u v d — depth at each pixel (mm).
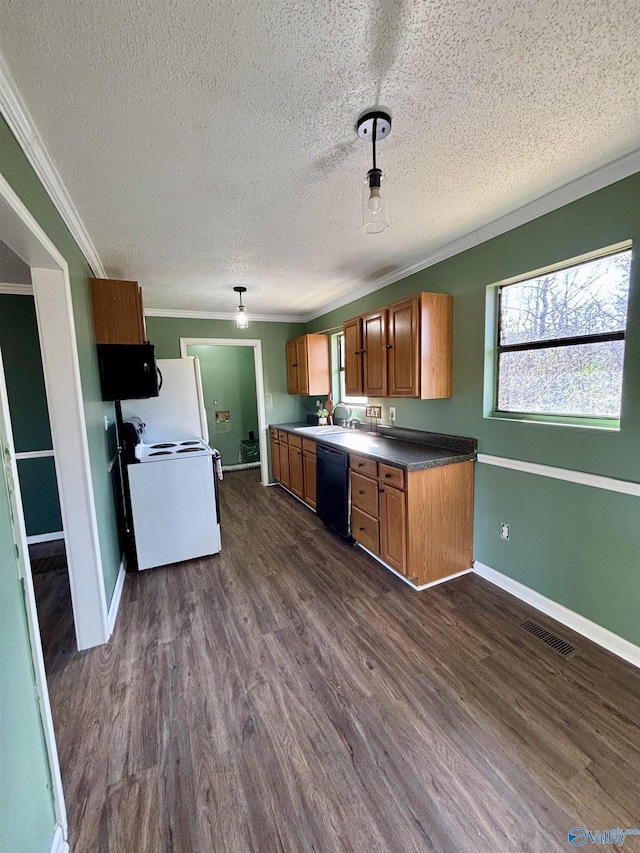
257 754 1430
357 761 1392
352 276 3391
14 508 1051
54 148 1440
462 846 1127
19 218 1293
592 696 1653
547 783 1299
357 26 989
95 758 1426
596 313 1963
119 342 2660
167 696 1713
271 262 2941
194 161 1579
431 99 1275
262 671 1853
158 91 1180
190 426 3963
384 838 1154
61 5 898
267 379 5352
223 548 3312
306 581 2709
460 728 1516
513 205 2117
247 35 1004
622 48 1075
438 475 2553
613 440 1854
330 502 3537
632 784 1291
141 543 2910
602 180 1779
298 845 1143
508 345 2449
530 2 939
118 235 2293
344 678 1794
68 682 1806
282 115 1323
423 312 2670
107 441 2793
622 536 1849
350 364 3580
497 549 2557
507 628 2127
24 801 967
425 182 1848
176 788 1313
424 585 2578
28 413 3566
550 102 1308
